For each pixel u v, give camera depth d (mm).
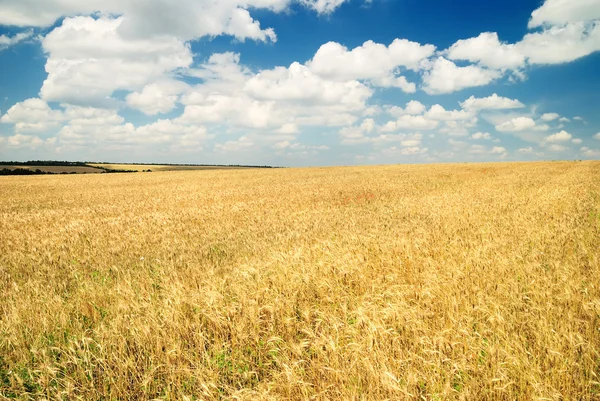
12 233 12875
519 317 4574
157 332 4445
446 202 17656
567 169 45156
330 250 8109
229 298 5531
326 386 3531
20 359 4176
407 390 3275
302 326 4855
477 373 3504
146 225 13781
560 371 3305
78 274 7695
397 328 4449
